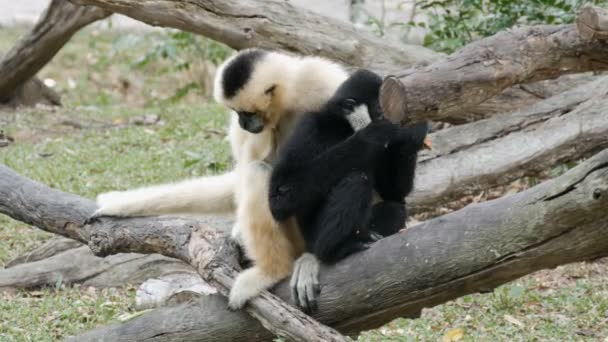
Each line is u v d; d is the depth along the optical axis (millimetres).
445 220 8906
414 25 19969
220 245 10250
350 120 9508
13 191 12484
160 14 16312
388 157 9836
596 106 15500
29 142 23234
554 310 12805
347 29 16875
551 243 8266
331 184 9289
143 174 19328
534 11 17312
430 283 8898
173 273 14430
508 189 17344
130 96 32406
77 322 12883
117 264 14625
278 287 9727
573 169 8133
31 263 14812
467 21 19250
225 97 10617
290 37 16500
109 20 31891
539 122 15742
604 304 12625
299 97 10633
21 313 13062
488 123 15969
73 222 11797
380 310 9297
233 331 9883
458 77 8078
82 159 20984
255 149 10719
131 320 10430
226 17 16469
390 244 9125
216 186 11133
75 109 27062
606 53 8664
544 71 8742
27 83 26484
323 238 9305
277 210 9344
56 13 22844
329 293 9320
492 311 12891
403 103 7902
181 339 10047
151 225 10969
